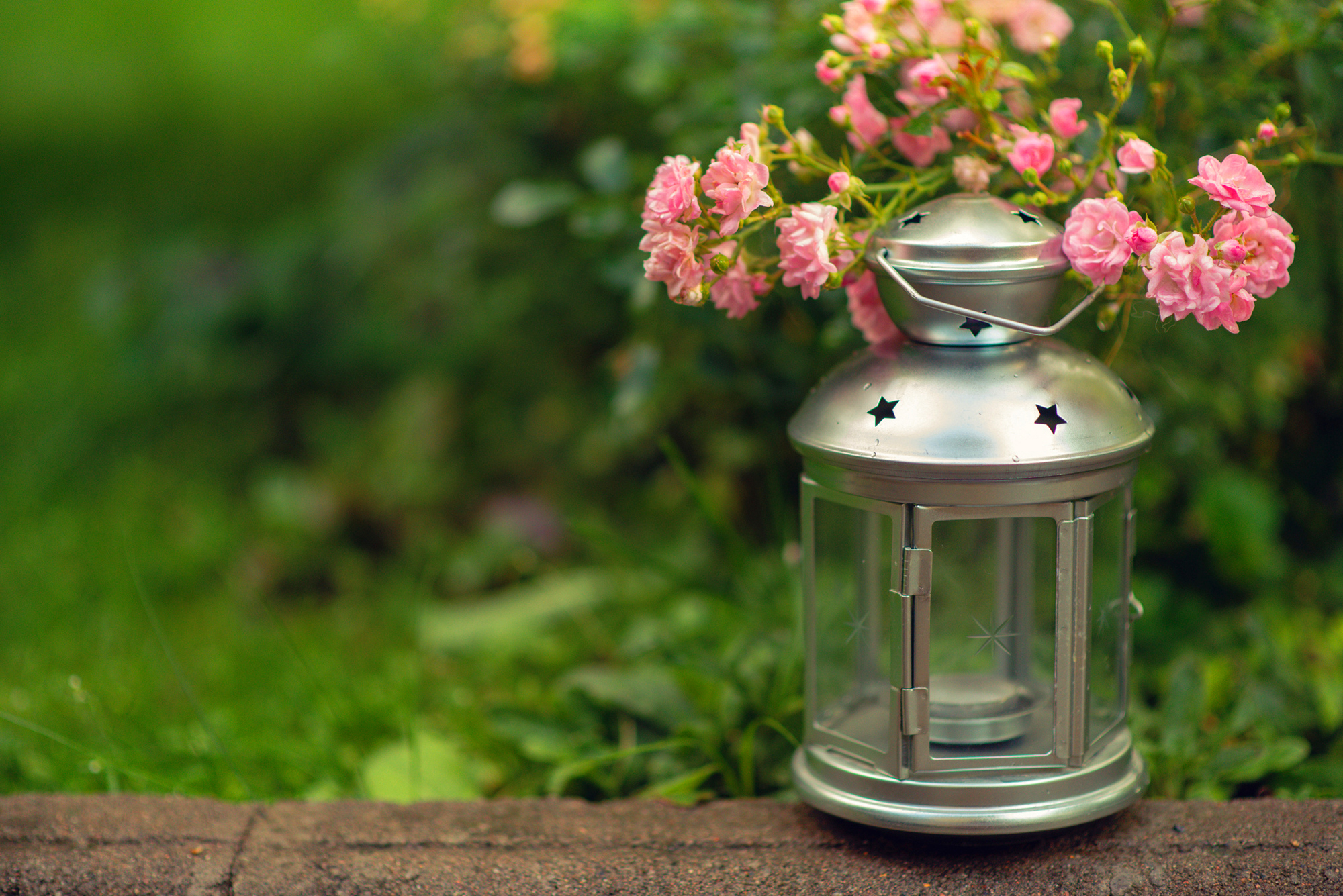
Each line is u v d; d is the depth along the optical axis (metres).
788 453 1.35
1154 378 1.20
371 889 1.04
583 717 1.18
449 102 1.47
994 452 0.99
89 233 2.34
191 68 2.72
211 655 1.35
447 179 1.55
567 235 1.42
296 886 1.04
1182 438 1.22
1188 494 1.27
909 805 1.03
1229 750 1.12
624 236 1.29
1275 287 1.00
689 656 1.16
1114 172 1.05
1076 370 1.02
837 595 1.06
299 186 2.37
